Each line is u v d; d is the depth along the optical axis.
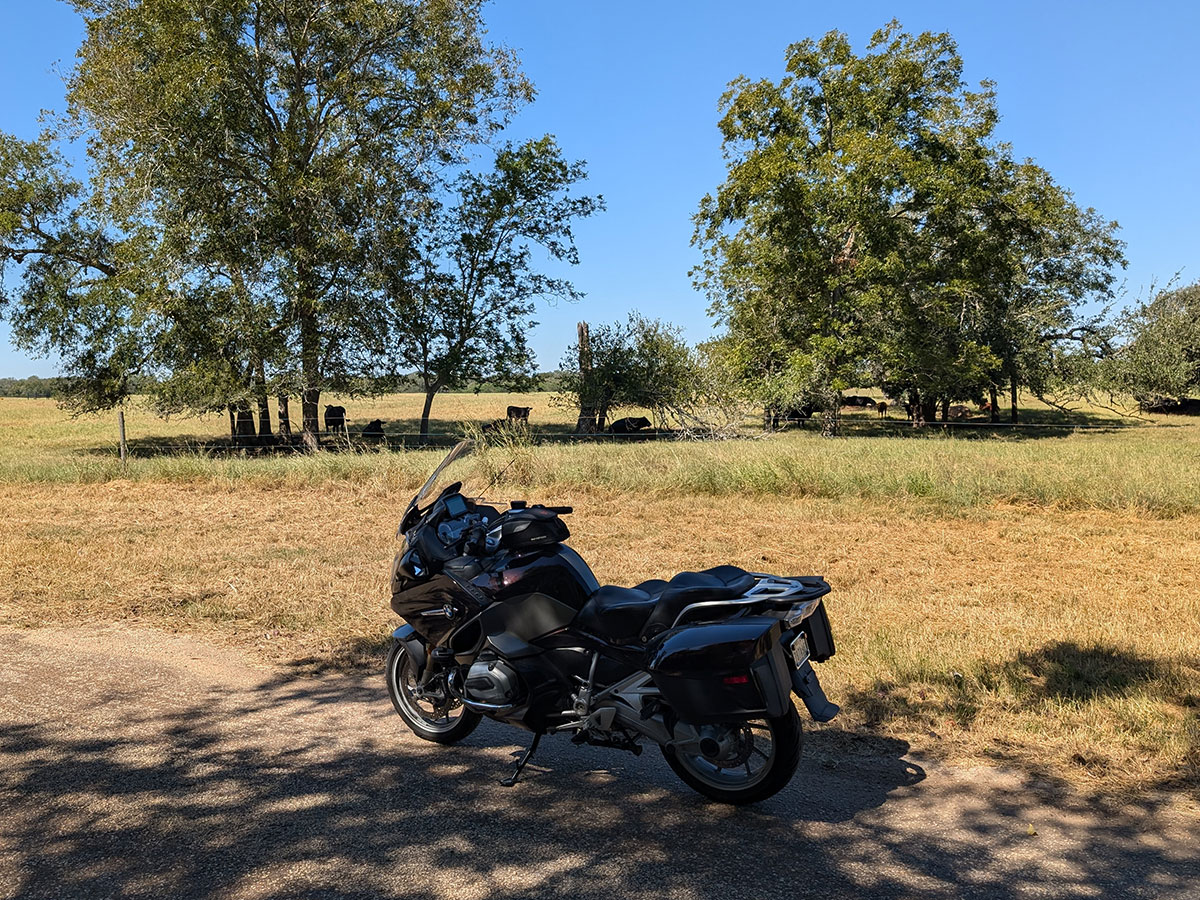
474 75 28.22
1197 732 4.44
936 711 4.93
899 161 31.61
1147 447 20.48
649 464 15.07
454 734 4.68
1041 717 4.77
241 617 7.15
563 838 3.63
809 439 24.42
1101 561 8.96
